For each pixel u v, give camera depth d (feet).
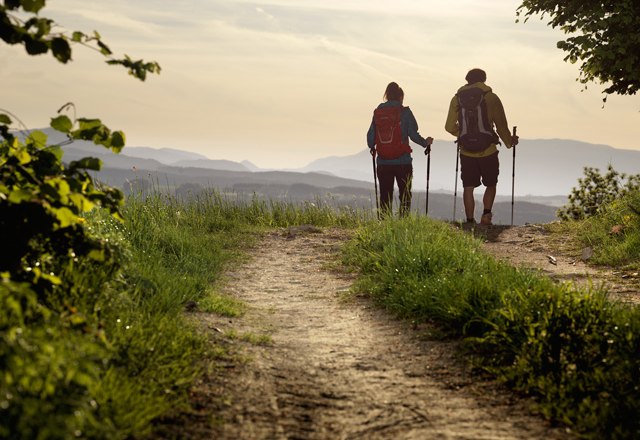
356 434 11.84
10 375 8.81
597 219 41.19
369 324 20.47
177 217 41.14
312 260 34.06
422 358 16.49
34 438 8.53
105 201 13.23
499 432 11.96
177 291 20.98
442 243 29.27
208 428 11.65
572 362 14.28
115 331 14.47
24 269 12.43
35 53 11.37
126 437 10.59
